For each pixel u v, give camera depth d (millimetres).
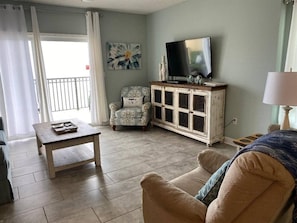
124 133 4363
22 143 3850
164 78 4727
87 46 4672
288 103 1692
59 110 6355
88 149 3398
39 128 3000
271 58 2949
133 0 3971
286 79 1700
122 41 5027
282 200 871
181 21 4242
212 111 3451
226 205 927
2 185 2104
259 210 891
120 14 4887
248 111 3328
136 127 4781
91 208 2059
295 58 2725
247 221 925
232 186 896
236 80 3428
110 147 3600
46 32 4211
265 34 2971
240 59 3322
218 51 3629
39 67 4137
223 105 3602
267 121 3104
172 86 4059
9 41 3814
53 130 2902
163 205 1250
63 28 4367
